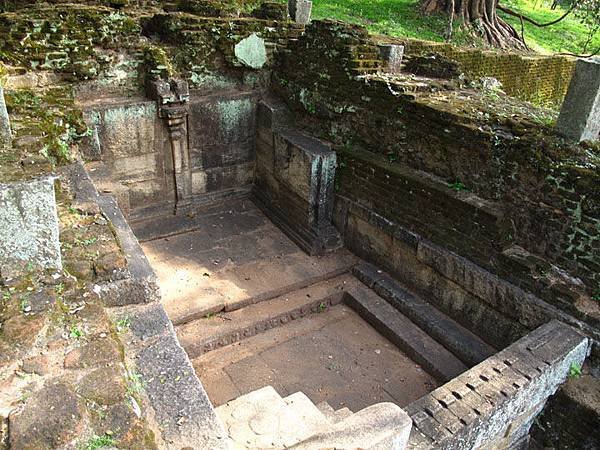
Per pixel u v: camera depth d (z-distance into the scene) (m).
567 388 4.64
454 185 5.91
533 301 5.09
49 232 3.22
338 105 7.15
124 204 6.32
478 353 5.56
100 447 2.33
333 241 7.44
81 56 6.93
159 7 9.16
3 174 3.79
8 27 6.43
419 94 6.39
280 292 6.64
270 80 8.52
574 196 4.80
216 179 8.51
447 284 6.04
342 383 5.56
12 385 2.58
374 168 6.62
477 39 14.37
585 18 12.60
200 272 6.86
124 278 3.61
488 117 5.68
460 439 3.83
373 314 6.42
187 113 7.63
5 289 3.14
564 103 5.04
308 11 9.41
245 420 3.05
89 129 6.54
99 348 2.86
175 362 3.06
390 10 15.41
